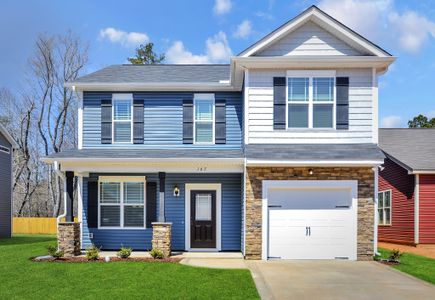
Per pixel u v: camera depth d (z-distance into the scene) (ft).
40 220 89.61
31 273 31.68
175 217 45.80
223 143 47.29
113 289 26.73
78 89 47.29
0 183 69.51
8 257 40.16
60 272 32.01
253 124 41.06
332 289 27.58
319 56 40.34
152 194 45.93
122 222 45.91
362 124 40.98
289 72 41.29
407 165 54.54
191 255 41.60
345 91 41.09
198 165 41.09
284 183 39.47
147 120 47.73
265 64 40.91
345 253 39.40
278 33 40.78
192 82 46.91
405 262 38.91
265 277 31.12
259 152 39.19
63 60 110.42
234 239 45.50
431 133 67.26
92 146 47.32
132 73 52.24
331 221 39.63
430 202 54.03
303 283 29.22
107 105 47.52
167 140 47.50
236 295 25.48
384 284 29.12
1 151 70.23
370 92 41.11
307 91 41.29
